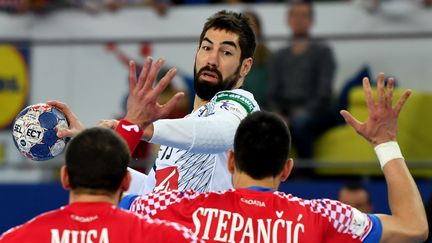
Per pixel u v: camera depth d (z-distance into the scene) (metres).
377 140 12.11
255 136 11.63
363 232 11.68
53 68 26.53
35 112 13.25
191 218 11.59
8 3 28.16
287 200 11.67
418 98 24.69
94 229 10.37
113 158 10.51
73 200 10.57
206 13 27.39
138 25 27.59
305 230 11.45
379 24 26.41
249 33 14.83
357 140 25.23
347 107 25.23
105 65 26.31
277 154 11.66
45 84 26.55
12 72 26.72
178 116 25.22
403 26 26.23
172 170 14.31
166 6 27.44
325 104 25.36
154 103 11.48
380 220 11.79
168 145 12.34
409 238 11.74
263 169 11.66
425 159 24.89
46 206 26.55
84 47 26.41
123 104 26.14
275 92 25.59
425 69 24.95
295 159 25.55
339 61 25.45
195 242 10.48
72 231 10.36
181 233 10.50
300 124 25.45
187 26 27.44
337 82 25.44
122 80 26.22
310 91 25.48
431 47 24.94
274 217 11.49
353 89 25.19
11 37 27.95
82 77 26.41
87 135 10.61
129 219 10.48
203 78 14.58
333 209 11.70
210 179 14.15
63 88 26.45
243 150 11.68
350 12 26.55
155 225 10.48
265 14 27.34
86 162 10.45
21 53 26.69
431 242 14.65
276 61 25.72
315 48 25.53
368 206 22.67
